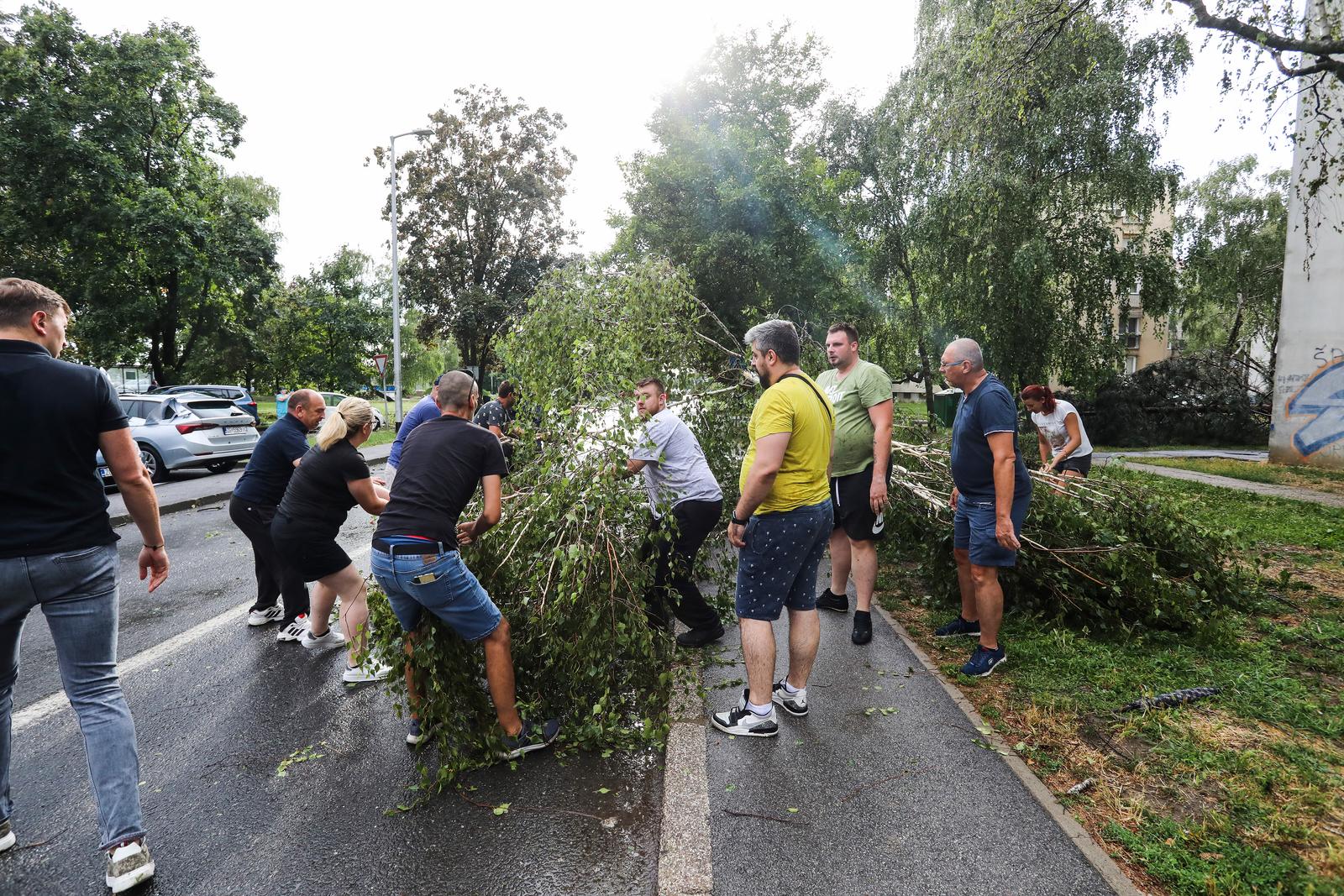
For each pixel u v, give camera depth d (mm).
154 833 2693
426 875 2438
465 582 2971
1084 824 2572
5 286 2445
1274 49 7574
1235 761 2895
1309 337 13633
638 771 3135
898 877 2312
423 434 3133
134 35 22375
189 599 5828
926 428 7789
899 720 3393
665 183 20469
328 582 4059
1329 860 2287
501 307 28094
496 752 3125
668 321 6312
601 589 3617
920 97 15609
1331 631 4398
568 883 2391
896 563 6371
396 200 27625
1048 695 3557
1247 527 7672
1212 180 27469
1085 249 15148
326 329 39906
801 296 19891
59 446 2387
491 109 29047
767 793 2812
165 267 22859
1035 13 9672
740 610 3311
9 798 2670
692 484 4371
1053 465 6234
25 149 19938
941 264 16734
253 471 4797
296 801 2898
